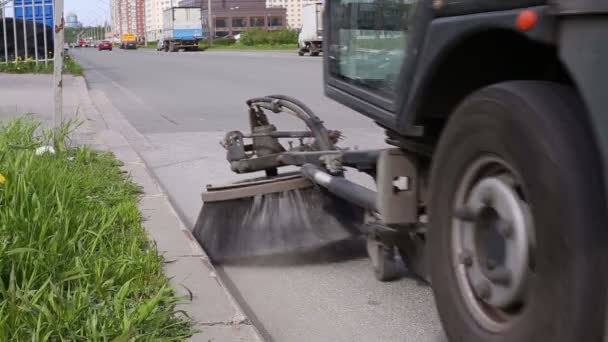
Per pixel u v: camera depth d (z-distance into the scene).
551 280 2.29
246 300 4.38
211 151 9.59
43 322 3.24
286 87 20.38
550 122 2.32
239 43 83.62
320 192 4.88
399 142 3.49
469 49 2.79
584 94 2.25
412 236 3.65
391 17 3.37
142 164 7.71
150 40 126.06
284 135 5.32
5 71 24.50
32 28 26.59
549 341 2.32
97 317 3.34
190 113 14.20
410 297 4.32
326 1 4.27
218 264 4.93
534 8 2.38
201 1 109.94
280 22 138.62
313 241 4.85
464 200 2.77
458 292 2.80
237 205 4.92
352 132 11.02
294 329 3.98
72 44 145.25
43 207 4.31
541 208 2.32
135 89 20.64
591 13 2.19
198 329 3.52
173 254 4.61
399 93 3.23
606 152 2.19
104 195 5.77
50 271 3.70
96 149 8.41
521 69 2.86
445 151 2.86
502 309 2.60
